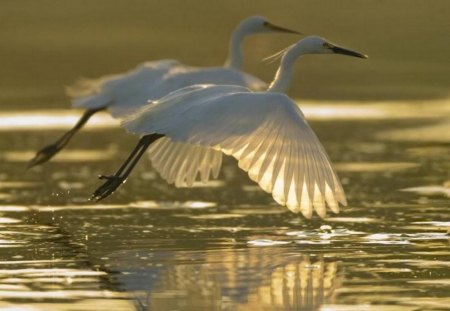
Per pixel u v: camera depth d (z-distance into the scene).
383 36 32.91
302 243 13.54
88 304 10.98
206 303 11.00
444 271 12.10
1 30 33.94
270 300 11.09
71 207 15.98
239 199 16.47
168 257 12.90
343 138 21.78
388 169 18.70
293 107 11.07
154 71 15.49
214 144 11.05
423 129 22.72
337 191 10.77
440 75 28.66
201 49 31.89
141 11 36.44
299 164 10.77
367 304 10.87
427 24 34.00
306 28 34.09
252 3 37.44
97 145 21.61
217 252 13.12
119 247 13.45
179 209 15.79
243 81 15.35
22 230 14.45
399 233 14.04
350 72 29.28
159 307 10.88
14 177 18.38
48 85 27.70
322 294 11.25
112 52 31.36
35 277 12.02
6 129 23.16
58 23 34.72
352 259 12.70
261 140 10.91
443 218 14.91
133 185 17.72
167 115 11.68
